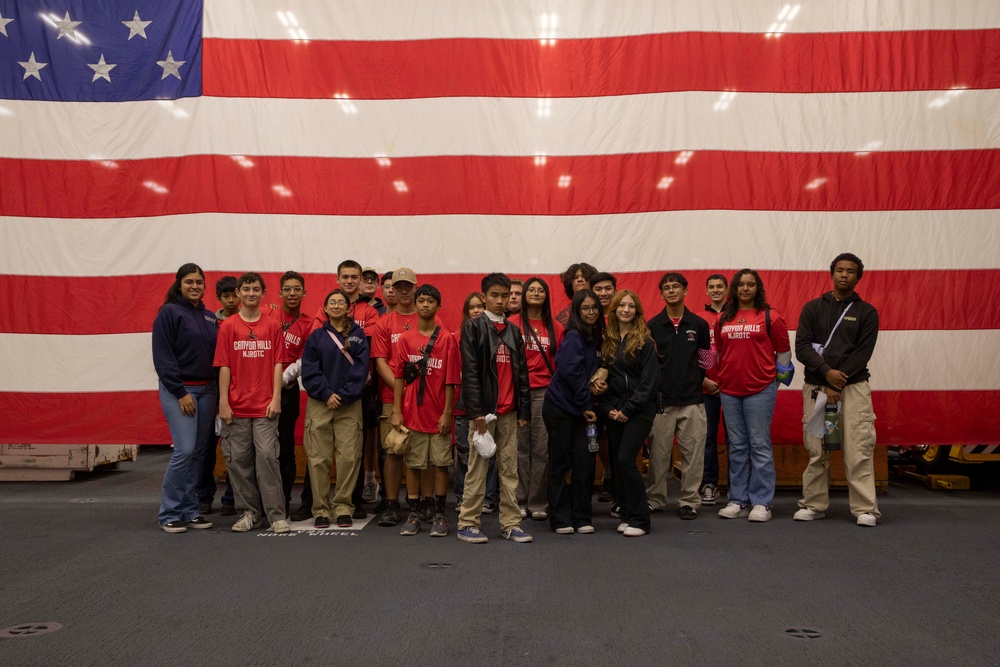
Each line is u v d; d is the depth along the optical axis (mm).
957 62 7078
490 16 7305
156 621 3453
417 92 7281
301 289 6020
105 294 7184
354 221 7223
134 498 6812
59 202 7219
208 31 7332
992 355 6926
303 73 7309
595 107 7219
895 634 3291
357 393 5496
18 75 7301
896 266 7008
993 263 6965
